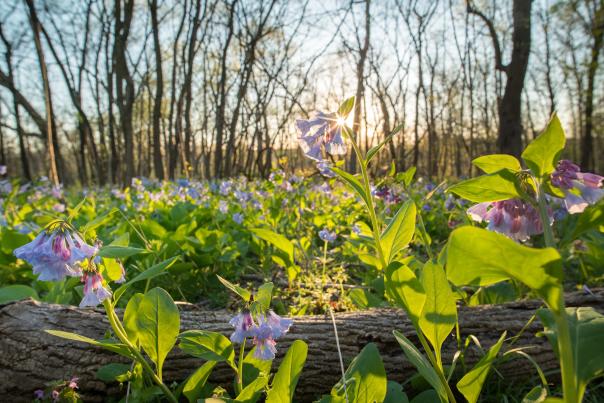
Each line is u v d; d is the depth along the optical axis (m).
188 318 1.96
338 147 1.59
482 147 30.86
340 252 4.32
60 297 2.47
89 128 14.57
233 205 6.08
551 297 0.84
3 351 1.78
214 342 1.50
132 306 1.48
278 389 1.28
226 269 3.67
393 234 1.53
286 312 2.89
